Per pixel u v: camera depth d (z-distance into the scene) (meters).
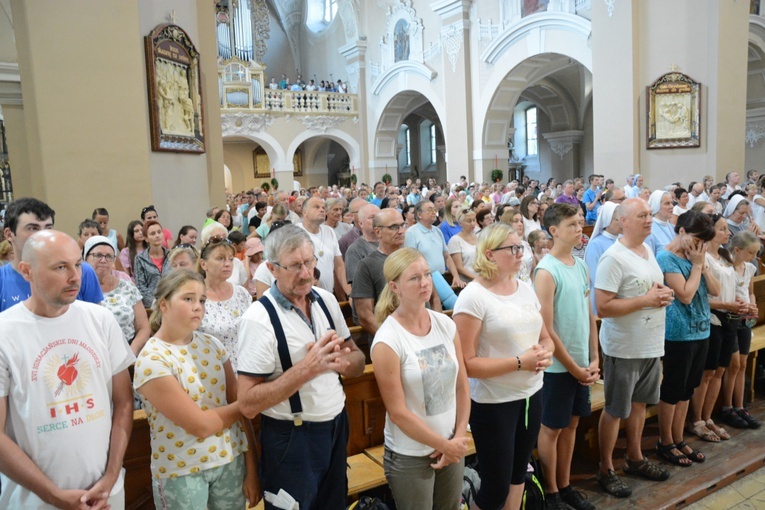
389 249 3.30
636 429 3.27
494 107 14.65
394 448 2.22
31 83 5.73
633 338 3.05
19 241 2.46
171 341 2.06
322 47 21.53
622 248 3.10
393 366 2.14
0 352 1.74
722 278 3.66
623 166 11.09
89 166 5.93
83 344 1.88
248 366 1.99
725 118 10.30
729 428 3.92
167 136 6.53
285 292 2.08
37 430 1.77
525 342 2.50
